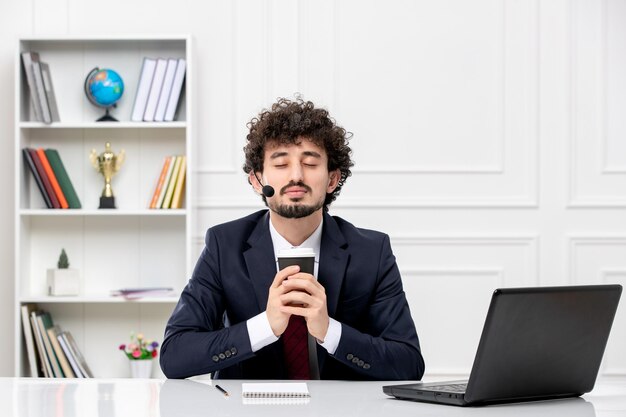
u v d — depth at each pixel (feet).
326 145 8.16
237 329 7.75
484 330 6.03
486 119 17.02
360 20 17.02
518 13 17.02
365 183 16.97
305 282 7.52
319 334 7.59
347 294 8.38
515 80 17.02
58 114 16.66
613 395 6.98
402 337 8.29
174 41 16.78
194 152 16.46
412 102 17.02
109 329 16.94
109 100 16.29
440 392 6.36
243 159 16.92
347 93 17.02
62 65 16.88
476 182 16.99
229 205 16.89
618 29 16.99
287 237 8.37
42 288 16.92
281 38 16.99
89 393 6.82
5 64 16.94
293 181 7.97
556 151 16.99
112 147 16.94
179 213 16.11
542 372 6.48
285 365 8.14
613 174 16.99
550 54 16.99
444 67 17.02
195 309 8.32
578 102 17.02
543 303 6.23
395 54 17.02
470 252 16.96
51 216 16.94
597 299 6.60
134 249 16.97
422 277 16.94
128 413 5.91
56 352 16.10
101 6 16.98
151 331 16.96
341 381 7.58
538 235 16.96
